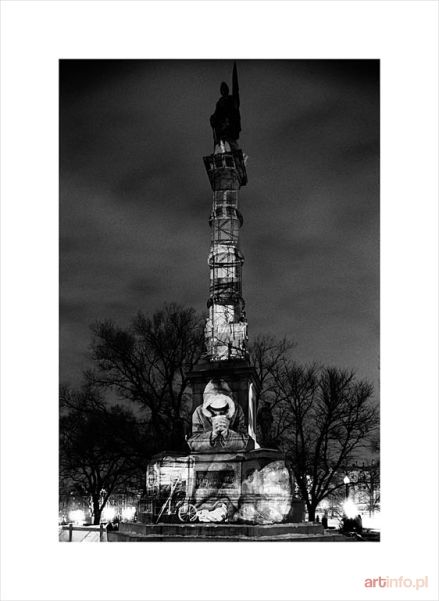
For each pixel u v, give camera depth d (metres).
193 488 23.53
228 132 28.33
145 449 36.38
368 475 37.22
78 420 37.34
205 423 24.39
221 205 27.59
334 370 39.25
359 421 38.16
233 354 25.75
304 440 38.03
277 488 22.94
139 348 39.22
